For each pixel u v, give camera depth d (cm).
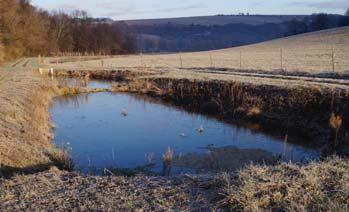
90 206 683
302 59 4116
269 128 1764
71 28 9850
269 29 17388
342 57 4059
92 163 1266
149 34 18438
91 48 10050
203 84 2452
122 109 2325
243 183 702
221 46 16112
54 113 2202
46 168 1084
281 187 690
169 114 2144
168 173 1138
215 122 1917
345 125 1545
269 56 5059
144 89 2925
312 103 1780
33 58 6762
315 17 12988
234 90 2192
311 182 689
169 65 4303
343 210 595
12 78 2952
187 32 18375
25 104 1898
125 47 11206
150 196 714
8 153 1081
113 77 3819
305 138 1591
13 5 5959
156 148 1456
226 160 1277
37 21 7456
